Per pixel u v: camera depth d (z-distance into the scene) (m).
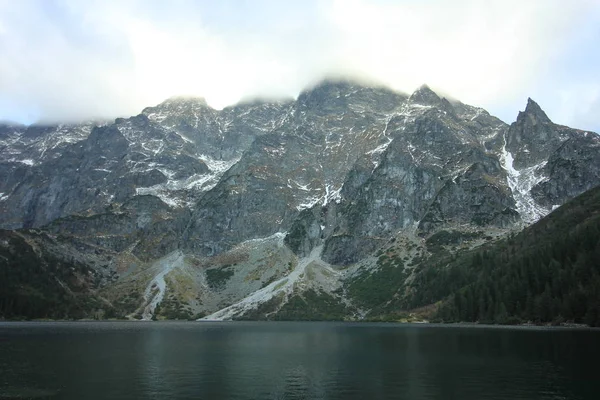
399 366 124.94
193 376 113.00
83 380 107.88
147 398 90.88
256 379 109.12
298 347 174.75
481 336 197.38
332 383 103.88
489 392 91.94
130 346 177.12
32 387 100.38
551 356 133.50
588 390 92.31
